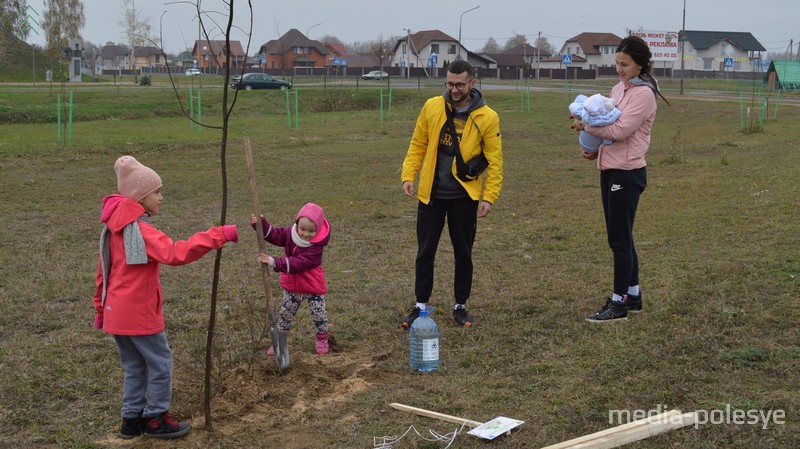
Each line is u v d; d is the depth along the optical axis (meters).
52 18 72.69
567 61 80.12
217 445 4.31
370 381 5.20
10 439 4.39
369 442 4.28
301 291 5.57
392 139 25.41
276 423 4.56
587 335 5.92
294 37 102.75
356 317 6.58
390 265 8.45
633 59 5.93
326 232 5.32
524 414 4.57
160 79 72.06
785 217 10.21
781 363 5.12
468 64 5.98
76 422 4.61
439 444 4.21
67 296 7.25
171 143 22.58
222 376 5.14
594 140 6.19
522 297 7.07
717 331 5.82
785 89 60.62
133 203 4.11
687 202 12.07
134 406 4.38
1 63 67.38
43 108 35.34
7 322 6.49
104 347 5.87
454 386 5.03
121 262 4.13
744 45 103.94
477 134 6.09
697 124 31.34
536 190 14.20
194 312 6.75
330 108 46.94
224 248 9.30
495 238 9.84
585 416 4.51
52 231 10.46
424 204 6.22
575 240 9.57
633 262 6.27
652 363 5.26
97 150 20.45
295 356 5.60
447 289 7.43
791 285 6.88
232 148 21.92
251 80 53.25
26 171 16.70
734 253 8.32
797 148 20.23
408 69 83.88
